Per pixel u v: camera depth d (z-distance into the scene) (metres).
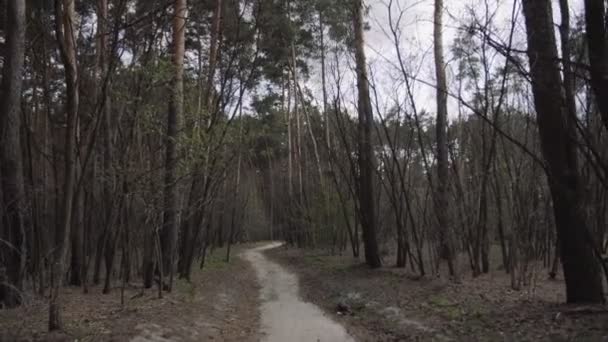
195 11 13.90
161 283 11.22
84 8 12.27
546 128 7.88
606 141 8.51
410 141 15.90
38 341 6.53
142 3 10.70
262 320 10.77
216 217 37.97
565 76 7.54
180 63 12.33
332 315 11.27
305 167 32.69
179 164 11.13
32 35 12.80
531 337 6.70
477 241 13.62
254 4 16.50
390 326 9.31
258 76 19.44
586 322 6.81
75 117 6.99
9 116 9.34
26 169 13.45
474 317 8.57
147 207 10.63
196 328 8.85
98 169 12.62
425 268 16.36
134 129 10.64
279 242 50.81
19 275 9.07
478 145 15.38
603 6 5.71
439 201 13.84
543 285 11.60
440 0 15.63
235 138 14.32
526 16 7.87
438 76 14.87
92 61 11.24
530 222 11.78
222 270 21.41
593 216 10.16
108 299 10.77
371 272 16.42
